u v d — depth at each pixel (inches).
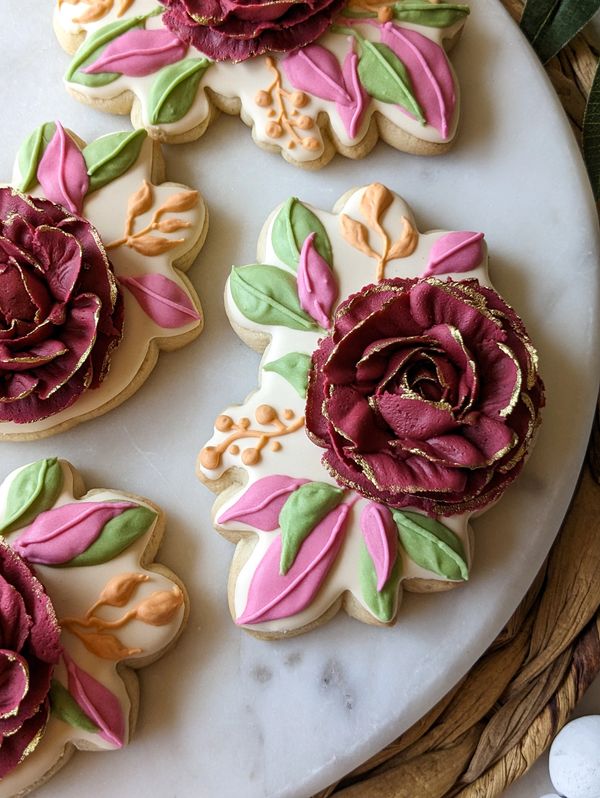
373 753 12.8
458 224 13.7
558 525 13.2
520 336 12.0
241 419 13.0
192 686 12.9
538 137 13.8
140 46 13.5
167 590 12.8
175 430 13.4
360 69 13.5
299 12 13.2
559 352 13.4
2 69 14.0
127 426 13.4
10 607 12.0
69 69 13.7
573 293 13.5
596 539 13.9
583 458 13.4
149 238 13.3
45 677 12.0
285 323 13.2
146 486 13.3
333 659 12.9
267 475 12.9
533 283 13.5
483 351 11.9
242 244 13.8
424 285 11.8
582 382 13.3
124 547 12.8
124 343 13.2
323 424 12.1
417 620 13.0
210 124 13.9
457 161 13.8
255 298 13.2
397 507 12.4
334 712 12.8
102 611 12.6
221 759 12.7
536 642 13.7
